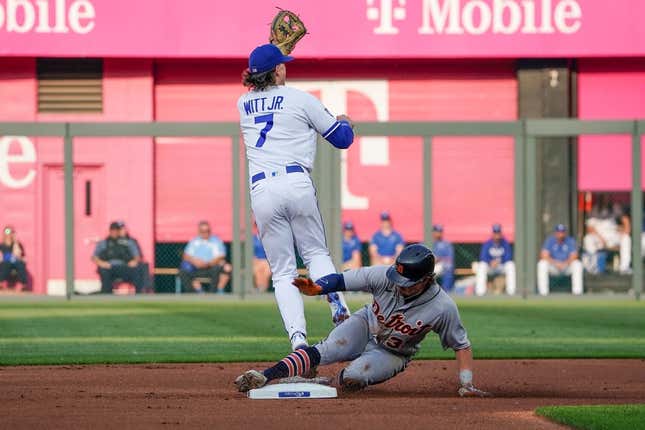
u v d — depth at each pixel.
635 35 83.00
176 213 79.06
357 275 27.42
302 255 29.86
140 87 84.19
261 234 29.66
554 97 84.62
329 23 82.12
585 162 82.31
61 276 79.06
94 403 26.34
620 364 38.09
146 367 36.31
